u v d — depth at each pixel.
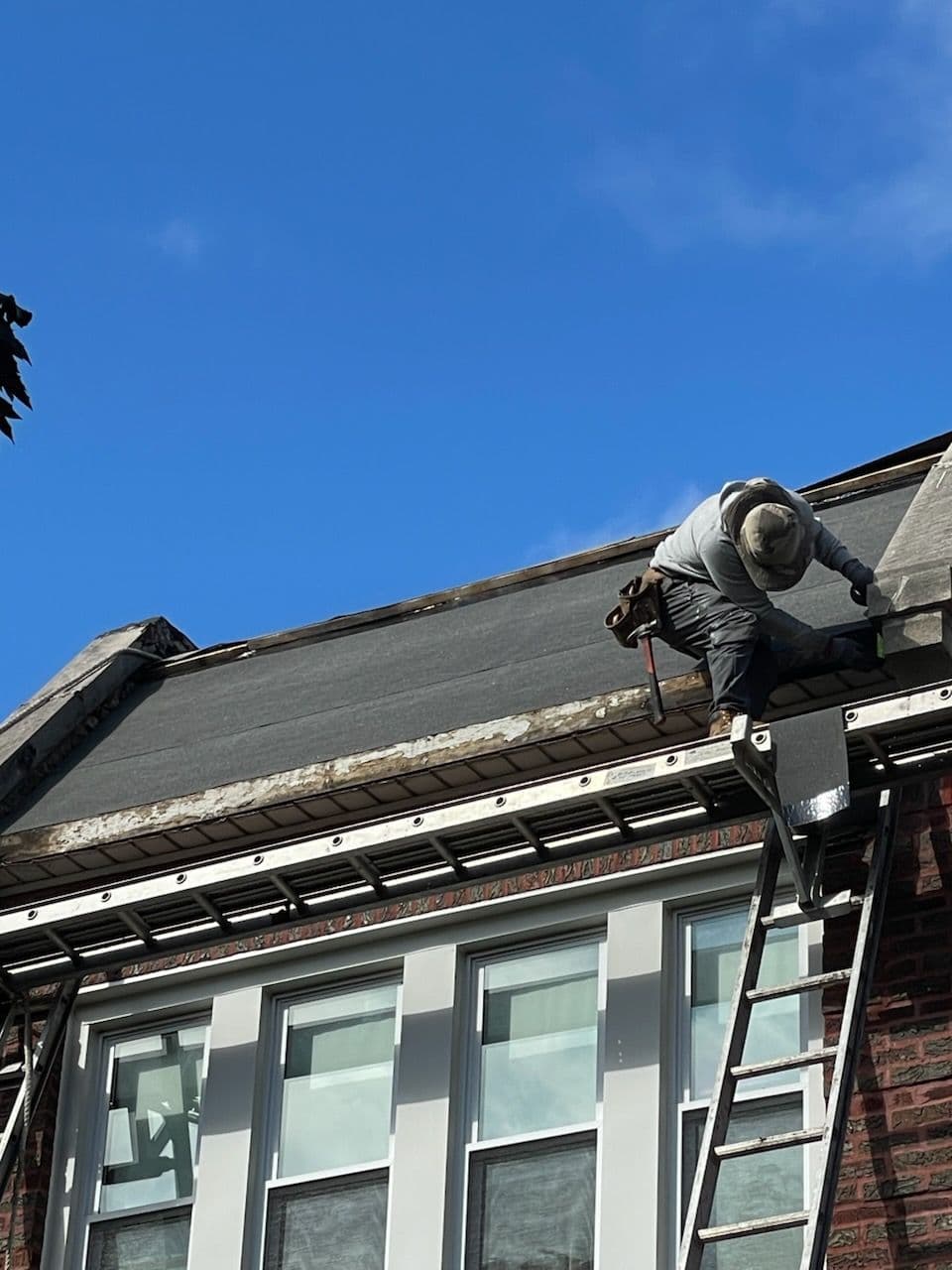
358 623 16.95
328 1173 12.88
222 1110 13.25
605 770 11.91
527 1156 12.38
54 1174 13.58
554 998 12.80
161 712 16.64
